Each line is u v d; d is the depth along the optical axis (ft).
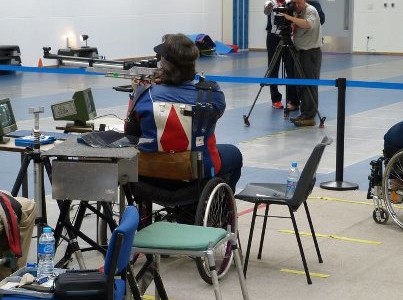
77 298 10.28
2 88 47.88
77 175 12.80
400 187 19.80
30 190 23.53
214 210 15.72
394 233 19.39
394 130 19.44
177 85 15.61
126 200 16.58
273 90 40.70
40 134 16.75
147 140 14.53
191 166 15.51
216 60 67.72
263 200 15.97
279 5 35.63
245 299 13.94
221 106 15.75
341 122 23.75
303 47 34.81
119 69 17.83
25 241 14.19
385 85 23.79
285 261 17.40
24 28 57.77
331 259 17.53
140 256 16.61
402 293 15.46
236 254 13.79
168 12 70.49
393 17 72.02
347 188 23.62
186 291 15.55
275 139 32.50
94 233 19.21
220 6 77.41
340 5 74.18
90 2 62.54
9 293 10.61
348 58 69.05
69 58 18.80
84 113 19.24
